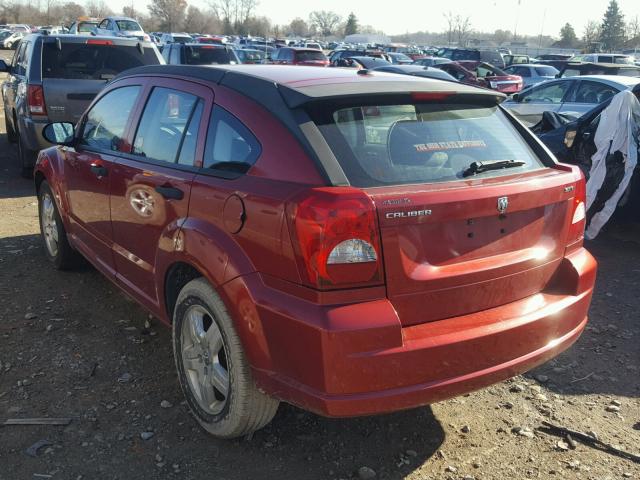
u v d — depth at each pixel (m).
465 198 2.69
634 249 6.65
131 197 3.77
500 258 2.89
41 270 5.38
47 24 99.06
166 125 3.64
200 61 16.08
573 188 3.17
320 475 2.97
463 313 2.80
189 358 3.27
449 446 3.21
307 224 2.49
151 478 2.91
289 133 2.79
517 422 3.43
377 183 2.69
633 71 14.49
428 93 3.09
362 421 3.39
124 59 8.52
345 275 2.51
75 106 8.15
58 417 3.32
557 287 3.18
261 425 3.05
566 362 4.11
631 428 3.41
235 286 2.79
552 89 11.23
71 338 4.18
